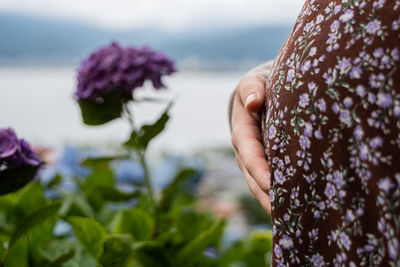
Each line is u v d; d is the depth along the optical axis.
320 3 0.58
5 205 1.33
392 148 0.48
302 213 0.56
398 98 0.48
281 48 0.68
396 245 0.47
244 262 1.48
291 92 0.57
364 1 0.52
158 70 1.36
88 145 2.66
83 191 1.57
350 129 0.51
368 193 0.49
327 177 0.53
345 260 0.51
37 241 1.17
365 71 0.50
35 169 1.03
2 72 27.95
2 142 1.01
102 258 1.02
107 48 1.37
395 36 0.49
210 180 2.94
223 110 9.33
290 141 0.57
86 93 1.34
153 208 1.37
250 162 0.66
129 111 1.38
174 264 1.18
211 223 1.48
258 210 2.48
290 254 0.57
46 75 24.98
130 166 1.82
